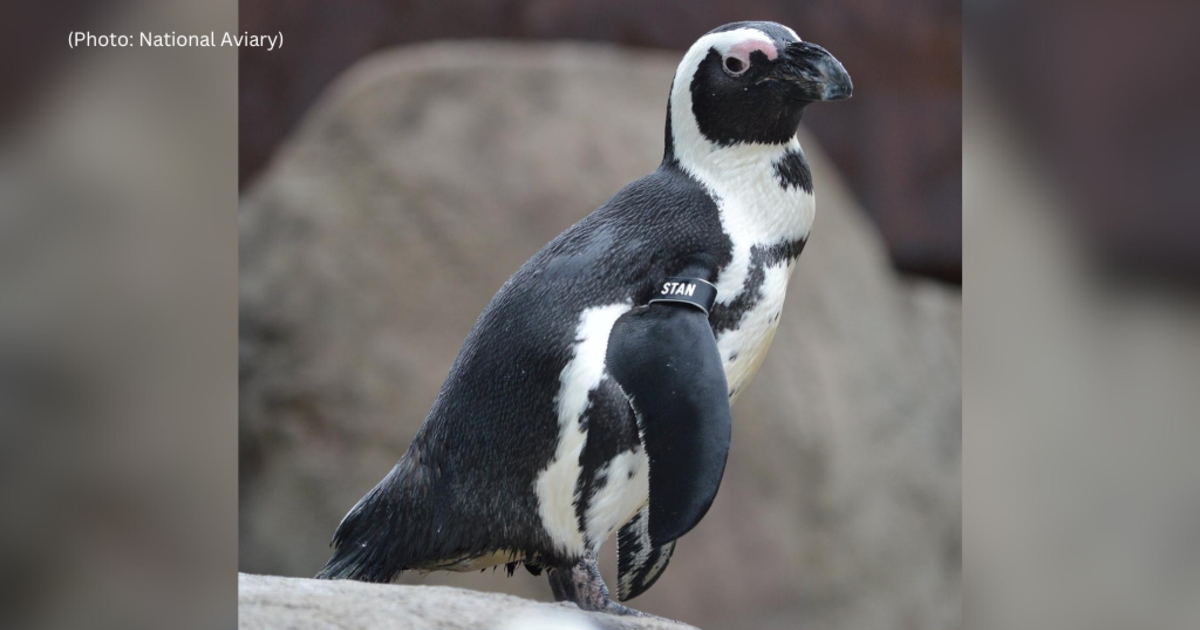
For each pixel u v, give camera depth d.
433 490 6.43
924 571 14.43
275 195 15.09
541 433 6.25
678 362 6.11
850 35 17.34
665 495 5.96
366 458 13.88
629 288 6.43
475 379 6.43
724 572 13.24
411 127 15.06
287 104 17.02
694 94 6.82
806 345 14.27
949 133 17.44
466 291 14.27
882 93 17.41
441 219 14.48
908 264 17.55
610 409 6.17
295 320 14.39
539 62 15.34
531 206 14.39
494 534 6.35
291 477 13.97
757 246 6.63
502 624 5.48
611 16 17.34
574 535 6.29
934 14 17.38
